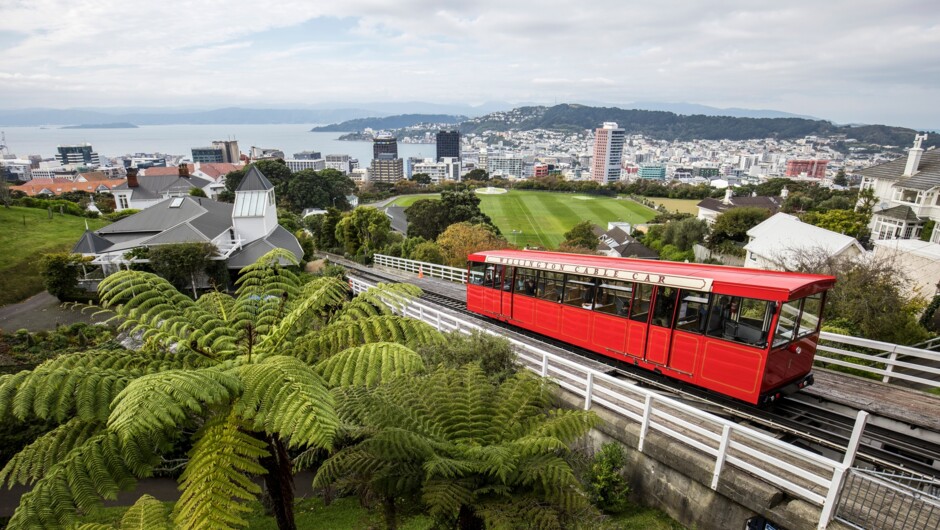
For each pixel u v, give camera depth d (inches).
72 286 1151.0
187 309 264.2
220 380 189.5
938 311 689.6
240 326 273.3
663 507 328.8
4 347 745.6
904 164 1793.8
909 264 952.9
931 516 243.3
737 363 368.2
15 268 1288.1
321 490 458.0
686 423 311.1
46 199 2285.9
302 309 249.1
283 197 3688.5
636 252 2362.2
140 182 2942.9
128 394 169.2
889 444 341.7
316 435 172.6
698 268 432.5
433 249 1437.0
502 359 442.0
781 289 340.8
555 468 241.0
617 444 347.6
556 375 449.7
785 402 410.3
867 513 248.5
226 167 4864.7
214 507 180.2
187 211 1598.2
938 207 1471.5
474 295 707.4
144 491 474.3
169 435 209.0
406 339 241.8
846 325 560.1
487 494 247.3
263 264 305.3
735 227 2079.2
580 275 512.1
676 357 414.6
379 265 1649.9
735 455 318.0
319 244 2412.6
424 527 309.3
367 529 269.1
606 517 268.2
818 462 252.1
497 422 290.5
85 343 786.8
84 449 192.5
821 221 1819.6
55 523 175.8
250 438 198.4
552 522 223.3
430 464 229.1
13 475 191.6
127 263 1184.8
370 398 281.1
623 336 463.5
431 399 295.7
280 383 190.4
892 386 422.9
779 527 265.9
